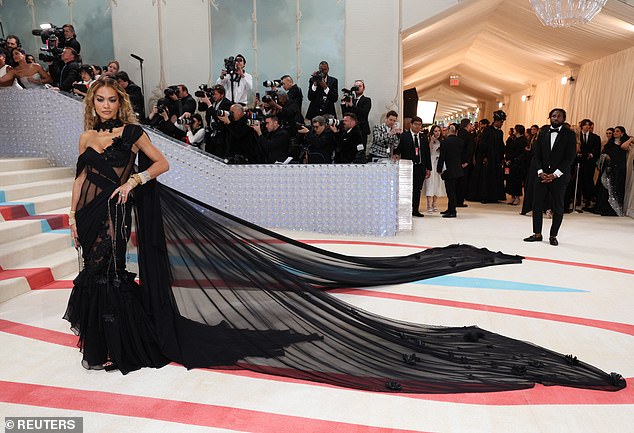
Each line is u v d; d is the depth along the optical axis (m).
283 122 8.30
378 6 9.45
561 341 3.56
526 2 9.97
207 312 3.39
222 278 3.43
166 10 9.95
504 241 7.00
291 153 8.36
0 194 6.04
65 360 3.24
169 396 2.80
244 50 9.91
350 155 7.79
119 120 3.21
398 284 4.90
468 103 28.44
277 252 4.25
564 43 11.23
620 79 10.34
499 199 12.20
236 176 7.62
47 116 8.16
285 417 2.59
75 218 3.10
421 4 9.34
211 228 3.52
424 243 6.80
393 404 2.71
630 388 2.88
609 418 2.58
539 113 16.33
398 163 7.30
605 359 3.28
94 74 8.41
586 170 10.39
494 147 12.02
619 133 9.57
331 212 7.39
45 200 6.24
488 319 3.98
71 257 5.21
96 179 3.07
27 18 10.32
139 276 3.23
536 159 6.86
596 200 10.12
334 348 3.24
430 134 10.52
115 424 2.53
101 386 2.92
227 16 9.85
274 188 7.53
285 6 9.70
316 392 2.84
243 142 7.96
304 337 3.27
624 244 6.81
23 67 8.55
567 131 6.60
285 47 9.80
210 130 8.42
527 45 12.77
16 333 3.65
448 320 3.96
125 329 3.11
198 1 9.88
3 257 4.74
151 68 10.11
